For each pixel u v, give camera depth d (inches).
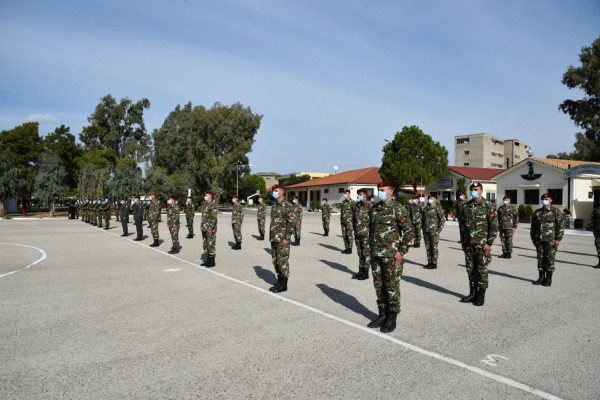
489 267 399.5
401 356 173.0
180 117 2422.5
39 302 261.9
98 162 2071.9
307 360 168.2
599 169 904.3
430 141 1461.6
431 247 385.4
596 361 168.1
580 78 1531.7
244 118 2023.9
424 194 1501.0
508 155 3604.8
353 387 144.6
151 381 149.3
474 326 213.2
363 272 338.6
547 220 309.0
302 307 249.8
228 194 2511.1
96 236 721.6
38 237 702.5
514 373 156.7
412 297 275.7
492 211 249.8
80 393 140.3
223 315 232.2
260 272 367.9
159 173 1795.0
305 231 820.6
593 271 378.3
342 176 2033.7
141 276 349.1
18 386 145.6
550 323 218.2
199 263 419.5
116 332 203.0
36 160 1904.5
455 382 148.8
